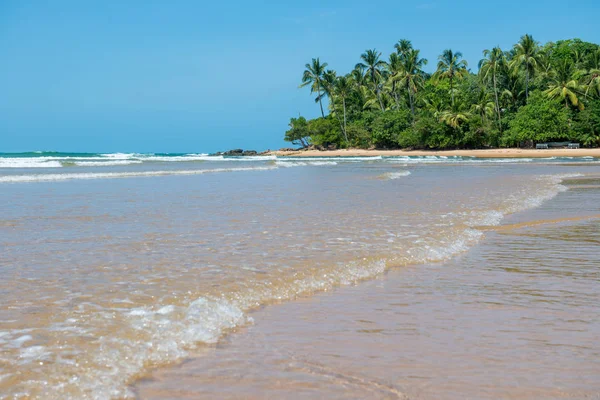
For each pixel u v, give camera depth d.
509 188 17.59
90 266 6.27
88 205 13.03
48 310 4.50
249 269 6.15
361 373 3.42
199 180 23.70
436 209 11.96
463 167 36.81
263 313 4.68
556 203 13.36
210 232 8.84
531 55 70.19
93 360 3.49
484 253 7.46
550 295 5.35
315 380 3.31
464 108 77.38
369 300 5.14
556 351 3.81
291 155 93.31
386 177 24.66
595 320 4.54
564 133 69.56
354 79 91.31
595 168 33.34
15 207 12.52
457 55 86.00
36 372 3.28
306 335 4.14
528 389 3.19
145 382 3.26
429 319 4.56
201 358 3.64
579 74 71.44
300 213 11.38
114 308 4.59
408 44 87.31
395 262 6.77
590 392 3.15
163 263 6.45
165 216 10.95
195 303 4.74
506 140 72.81
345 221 10.12
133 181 22.92
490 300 5.17
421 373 3.42
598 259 7.11
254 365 3.53
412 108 83.12
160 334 4.00
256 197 15.12
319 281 5.75
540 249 7.75
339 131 92.50
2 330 3.98
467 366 3.54
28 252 7.12
